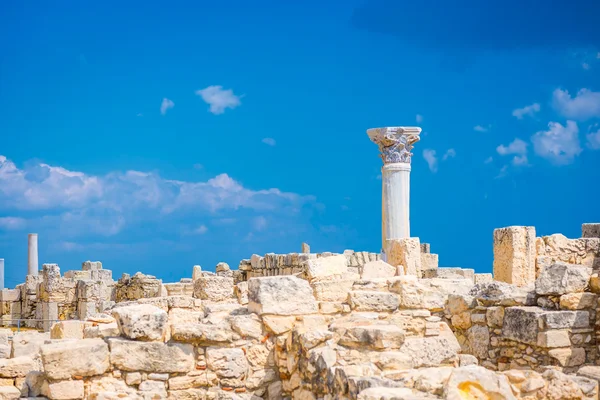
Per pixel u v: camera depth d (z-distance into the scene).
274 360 14.39
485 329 16.78
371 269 18.58
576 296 15.70
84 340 13.90
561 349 15.40
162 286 35.47
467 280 17.98
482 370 10.42
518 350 16.09
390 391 10.41
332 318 14.70
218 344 14.17
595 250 22.81
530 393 11.01
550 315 15.45
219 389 14.02
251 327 14.35
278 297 14.52
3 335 24.14
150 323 13.78
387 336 12.70
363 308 14.89
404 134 31.39
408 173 31.48
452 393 10.16
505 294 16.61
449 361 12.91
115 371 13.55
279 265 39.38
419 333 15.04
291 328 14.43
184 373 13.90
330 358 12.59
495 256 23.14
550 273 16.17
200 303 20.98
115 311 14.05
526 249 22.42
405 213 31.23
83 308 42.88
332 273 17.56
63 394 13.17
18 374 16.03
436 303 15.21
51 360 13.14
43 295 45.19
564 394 10.98
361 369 11.85
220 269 43.28
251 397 14.14
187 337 13.98
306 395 13.29
